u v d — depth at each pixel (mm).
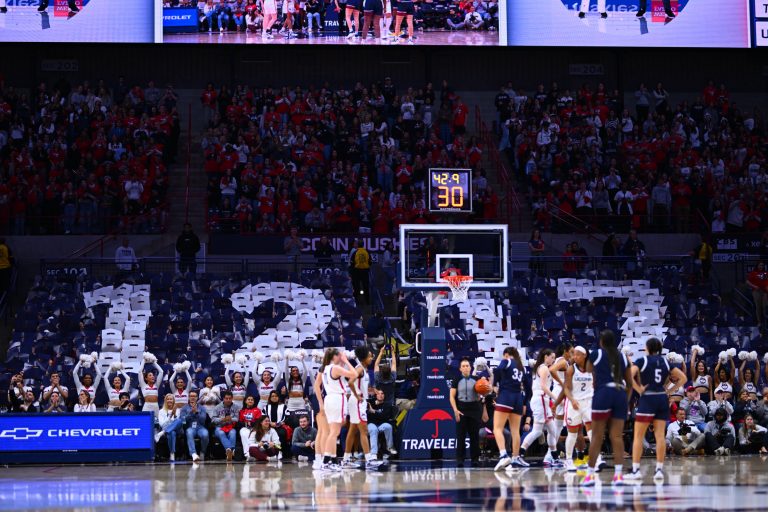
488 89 33312
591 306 24484
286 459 18781
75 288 24141
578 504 10125
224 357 19875
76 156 28484
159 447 18688
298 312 23562
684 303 25062
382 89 30969
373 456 16281
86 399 19281
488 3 30188
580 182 28984
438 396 18047
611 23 30484
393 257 26422
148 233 27266
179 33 29438
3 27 28781
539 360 15445
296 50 32750
